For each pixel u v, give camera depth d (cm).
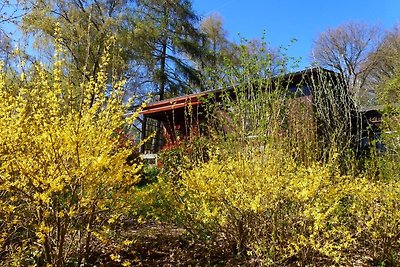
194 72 2212
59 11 1647
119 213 391
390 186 460
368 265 421
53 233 332
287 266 399
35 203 310
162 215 464
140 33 1912
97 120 348
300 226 404
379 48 2383
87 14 1672
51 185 288
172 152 886
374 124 930
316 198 407
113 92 358
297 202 398
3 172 303
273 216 402
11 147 294
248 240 423
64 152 304
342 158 660
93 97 387
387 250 427
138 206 416
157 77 2095
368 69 2341
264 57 722
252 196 400
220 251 452
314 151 610
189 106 755
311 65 893
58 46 357
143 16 2111
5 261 353
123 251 434
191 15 2289
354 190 461
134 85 1783
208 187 424
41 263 366
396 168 547
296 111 687
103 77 371
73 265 365
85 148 310
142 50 1930
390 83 920
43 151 299
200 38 2327
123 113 356
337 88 965
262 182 398
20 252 346
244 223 426
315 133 679
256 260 404
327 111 822
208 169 452
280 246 399
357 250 448
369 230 421
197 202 450
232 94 764
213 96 763
